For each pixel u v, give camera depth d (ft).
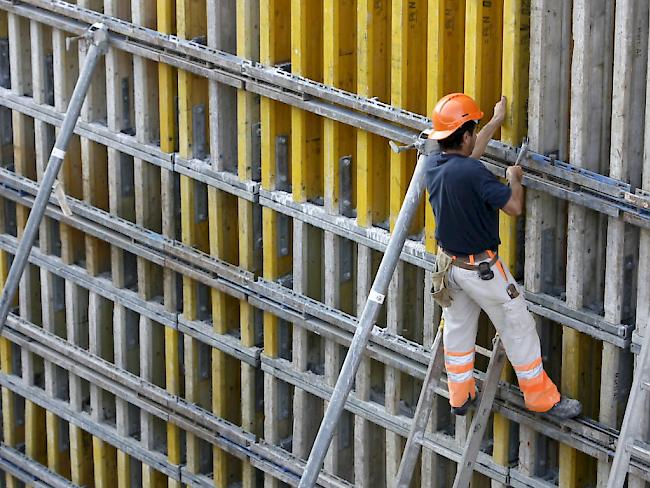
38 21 69.36
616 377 51.52
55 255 74.59
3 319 65.10
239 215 62.90
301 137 58.95
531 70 49.80
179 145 64.59
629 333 50.47
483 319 56.49
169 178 65.51
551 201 52.01
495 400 54.60
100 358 72.74
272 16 58.54
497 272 49.88
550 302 52.26
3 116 74.79
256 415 66.28
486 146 51.29
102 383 72.49
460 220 48.88
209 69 61.16
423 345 57.72
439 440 58.13
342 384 49.88
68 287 73.46
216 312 65.46
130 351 72.08
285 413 65.67
